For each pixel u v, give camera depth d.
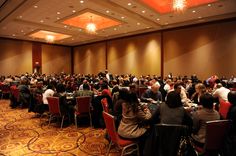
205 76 10.20
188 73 10.81
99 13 8.59
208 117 2.50
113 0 7.17
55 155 3.34
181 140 2.21
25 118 5.85
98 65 16.08
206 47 10.18
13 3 7.36
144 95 5.13
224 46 9.61
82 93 5.20
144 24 10.41
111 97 4.89
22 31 12.19
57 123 5.32
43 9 8.19
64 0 7.26
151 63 12.48
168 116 2.59
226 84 7.04
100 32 12.55
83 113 4.88
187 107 3.68
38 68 16.09
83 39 15.12
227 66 9.54
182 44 11.04
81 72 17.67
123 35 13.56
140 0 7.27
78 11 8.44
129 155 3.26
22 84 7.89
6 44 14.54
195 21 9.91
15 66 14.95
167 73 11.63
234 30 9.31
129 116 2.92
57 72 17.42
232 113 2.53
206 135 2.27
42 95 5.71
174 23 10.34
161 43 11.91
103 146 3.73
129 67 13.75
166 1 7.60
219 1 7.16
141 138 2.87
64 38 14.69
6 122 5.41
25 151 3.50
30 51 15.77
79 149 3.59
